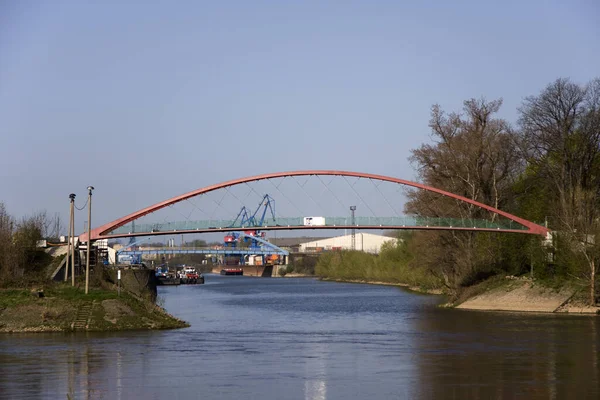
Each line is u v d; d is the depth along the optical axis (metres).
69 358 47.91
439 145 95.50
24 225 91.50
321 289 162.25
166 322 67.31
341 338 59.75
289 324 73.44
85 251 91.81
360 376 41.53
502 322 70.62
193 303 111.94
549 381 40.06
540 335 59.72
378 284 188.75
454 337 59.44
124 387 38.69
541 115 97.94
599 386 38.75
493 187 98.00
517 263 92.88
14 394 37.22
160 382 39.94
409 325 71.00
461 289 95.44
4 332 61.19
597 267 81.19
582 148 95.88
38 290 69.44
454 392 37.41
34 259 88.31
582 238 83.25
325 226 100.75
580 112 96.62
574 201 90.75
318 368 44.25
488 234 96.69
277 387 38.56
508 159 97.19
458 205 96.69
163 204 100.44
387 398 36.09
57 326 62.56
